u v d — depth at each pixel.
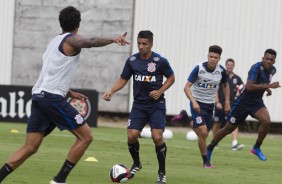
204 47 73.25
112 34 75.56
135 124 30.25
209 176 33.28
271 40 72.00
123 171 29.73
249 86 39.56
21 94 66.12
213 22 72.94
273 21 72.00
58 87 24.97
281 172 36.69
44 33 77.56
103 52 76.19
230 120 40.31
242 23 72.38
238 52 72.50
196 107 35.78
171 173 33.75
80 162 36.25
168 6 73.81
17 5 78.00
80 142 25.41
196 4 73.25
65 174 25.48
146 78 29.86
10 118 66.12
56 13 77.19
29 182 28.69
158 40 74.06
